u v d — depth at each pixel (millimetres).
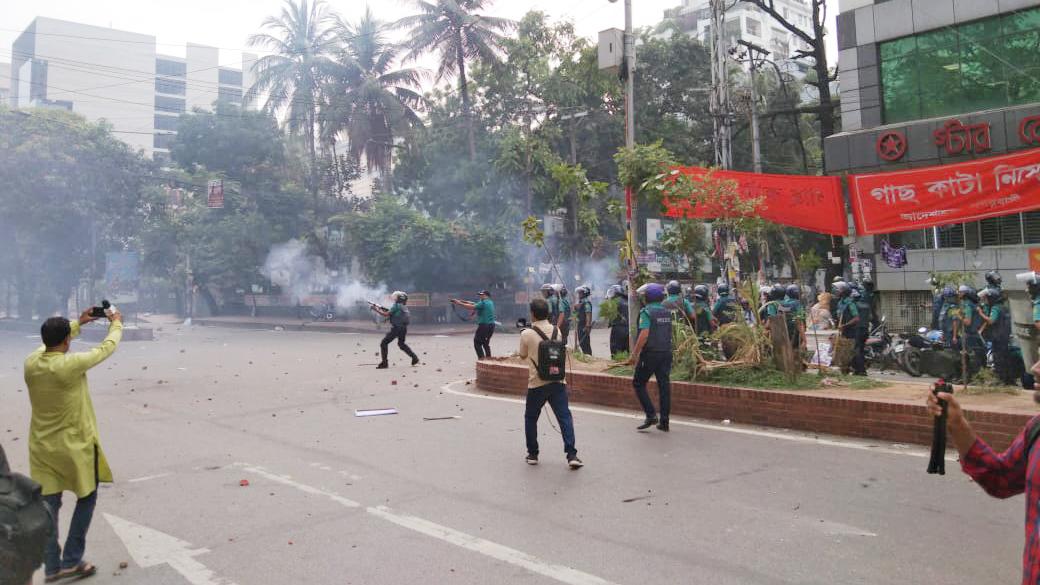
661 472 6043
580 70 32812
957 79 16125
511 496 5449
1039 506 2078
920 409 6633
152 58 80125
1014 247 15164
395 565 4129
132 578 4023
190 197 41438
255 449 7238
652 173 10383
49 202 30812
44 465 4016
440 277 33938
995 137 15094
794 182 12133
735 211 9781
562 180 11484
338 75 38000
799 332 9422
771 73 36438
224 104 41094
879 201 11922
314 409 9664
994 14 15461
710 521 4781
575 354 11703
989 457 2328
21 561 2801
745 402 7930
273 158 41750
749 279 9070
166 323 42188
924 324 16453
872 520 4723
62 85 73875
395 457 6797
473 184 33625
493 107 34750
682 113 37219
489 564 4117
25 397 11359
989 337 10039
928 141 16078
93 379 13281
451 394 10906
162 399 10734
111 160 33719
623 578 3873
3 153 29500
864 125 17469
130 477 6199
